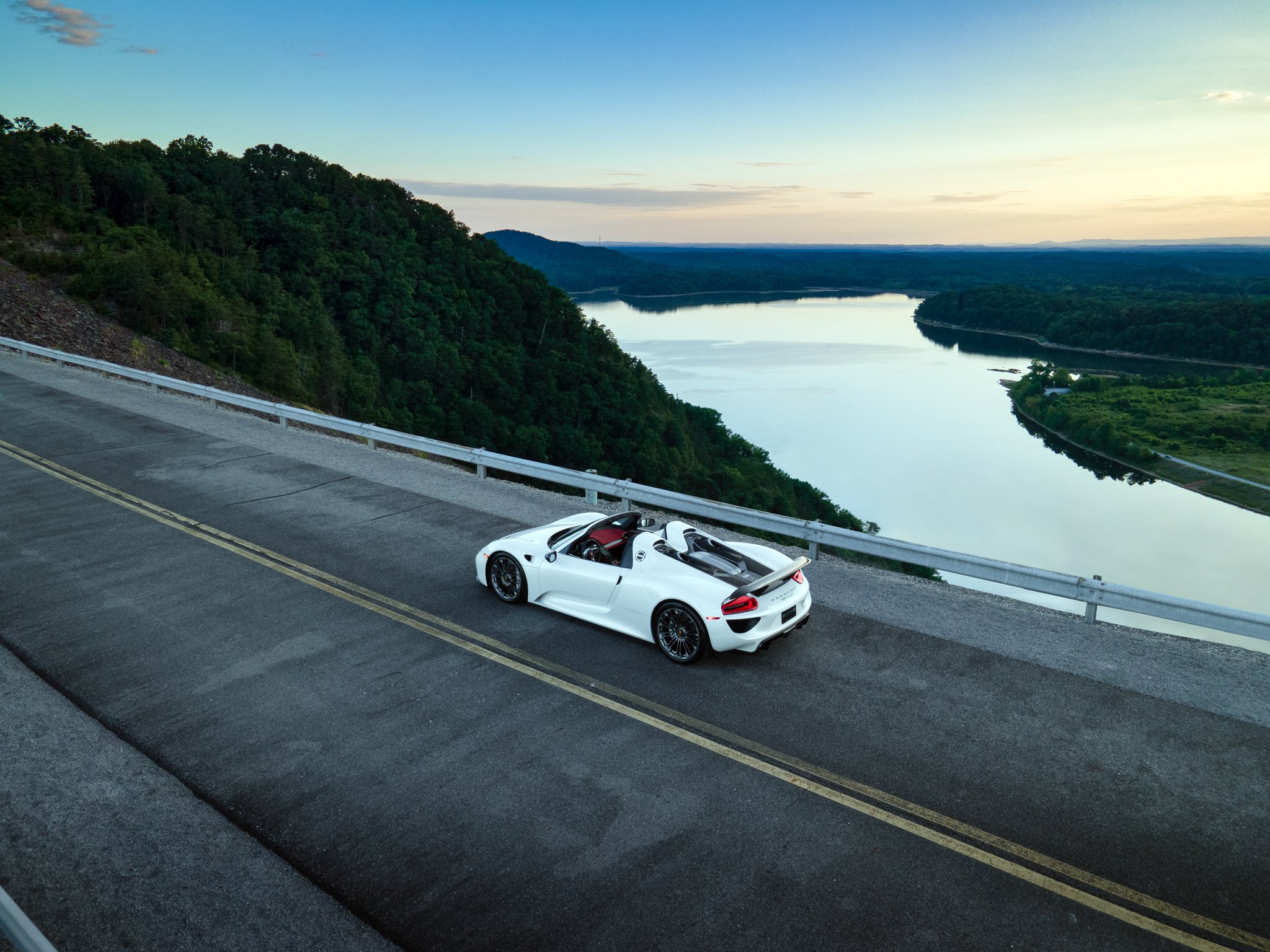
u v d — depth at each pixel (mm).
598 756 5680
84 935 4133
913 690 6562
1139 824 4934
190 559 9602
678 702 6398
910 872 4551
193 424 17625
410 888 4457
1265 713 6238
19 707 6320
